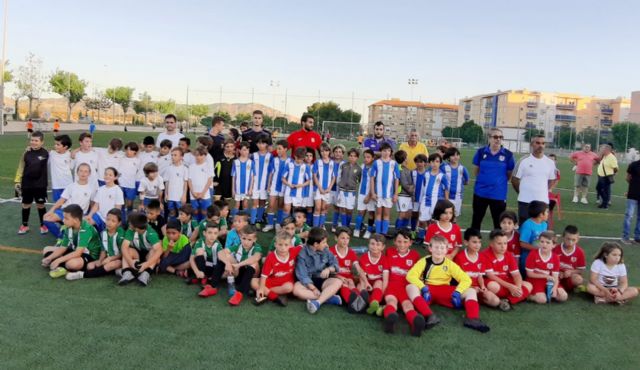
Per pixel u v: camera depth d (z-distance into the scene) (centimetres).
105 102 6856
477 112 9488
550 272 509
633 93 6191
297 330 409
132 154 773
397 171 745
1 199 942
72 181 729
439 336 409
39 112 5522
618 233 887
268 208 802
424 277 488
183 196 724
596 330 435
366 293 475
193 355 353
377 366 348
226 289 509
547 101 8688
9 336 371
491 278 496
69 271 520
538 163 636
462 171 773
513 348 391
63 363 332
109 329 392
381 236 505
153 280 525
